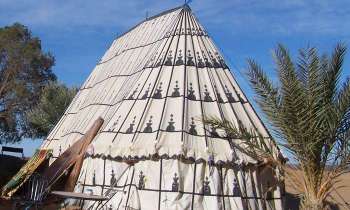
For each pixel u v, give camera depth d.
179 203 15.96
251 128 17.06
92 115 21.97
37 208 15.77
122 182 16.84
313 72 14.94
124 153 16.91
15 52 41.75
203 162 16.41
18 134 42.75
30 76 43.16
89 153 17.83
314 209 14.84
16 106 42.44
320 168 15.01
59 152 22.23
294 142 15.05
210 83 18.44
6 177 30.41
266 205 17.16
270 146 16.92
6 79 42.03
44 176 17.59
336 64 15.20
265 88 15.60
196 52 19.27
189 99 17.72
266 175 17.39
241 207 16.38
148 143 16.66
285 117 15.01
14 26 42.66
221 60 19.59
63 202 17.91
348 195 22.12
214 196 16.19
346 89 14.89
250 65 15.90
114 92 21.70
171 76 18.34
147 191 16.25
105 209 16.67
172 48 19.30
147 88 18.41
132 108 18.12
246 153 17.00
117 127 17.91
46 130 39.94
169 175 16.20
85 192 17.58
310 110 14.74
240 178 16.75
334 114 14.70
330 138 14.88
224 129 16.70
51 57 43.97
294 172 15.91
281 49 15.41
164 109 17.41
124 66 23.47
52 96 39.81
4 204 19.22
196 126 17.11
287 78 14.96
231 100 18.42
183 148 16.34
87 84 27.50
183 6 21.12
